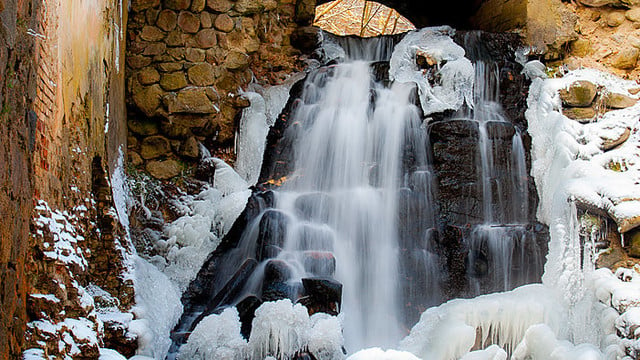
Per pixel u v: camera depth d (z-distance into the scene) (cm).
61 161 438
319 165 727
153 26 728
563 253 625
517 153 728
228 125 733
